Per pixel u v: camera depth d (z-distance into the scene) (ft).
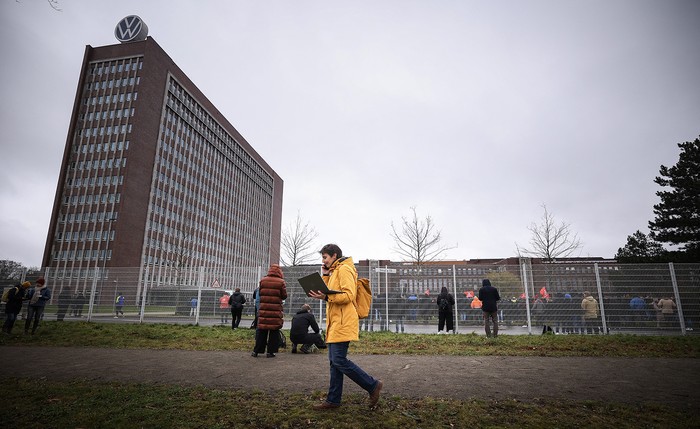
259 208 359.87
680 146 106.93
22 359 25.70
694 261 93.81
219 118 293.43
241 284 58.08
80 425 12.91
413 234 95.25
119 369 22.27
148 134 217.97
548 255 95.96
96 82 223.51
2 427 12.66
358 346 31.81
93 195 204.95
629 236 122.83
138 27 227.81
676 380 19.60
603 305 44.27
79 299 56.49
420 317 47.80
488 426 12.80
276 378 19.97
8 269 58.95
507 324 45.39
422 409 14.43
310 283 13.79
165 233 227.61
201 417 13.65
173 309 54.90
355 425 12.72
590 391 17.30
